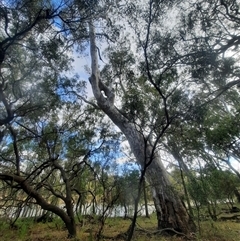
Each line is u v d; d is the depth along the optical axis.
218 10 4.68
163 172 7.28
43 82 7.67
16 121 8.64
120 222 9.05
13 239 7.30
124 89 9.09
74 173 9.09
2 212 8.17
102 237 6.61
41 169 8.37
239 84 5.60
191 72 5.07
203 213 8.45
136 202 5.24
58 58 6.65
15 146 8.51
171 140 8.52
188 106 5.17
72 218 7.29
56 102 8.25
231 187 13.39
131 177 6.24
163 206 6.96
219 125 7.83
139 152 7.27
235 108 8.61
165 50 5.00
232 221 10.03
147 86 6.05
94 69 9.53
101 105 8.88
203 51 4.91
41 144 9.90
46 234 8.01
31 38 5.76
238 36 4.80
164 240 6.04
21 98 7.58
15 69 7.17
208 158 10.17
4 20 4.89
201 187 8.30
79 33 6.35
